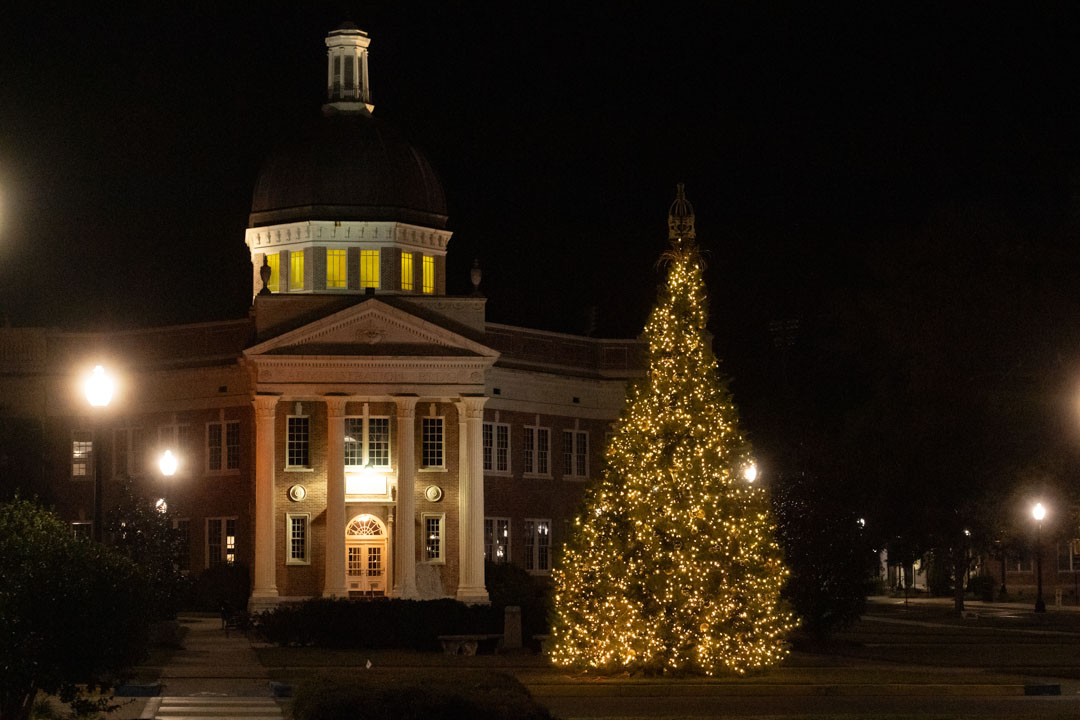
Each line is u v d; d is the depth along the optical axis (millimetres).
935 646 60562
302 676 46156
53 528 29781
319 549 79750
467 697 26094
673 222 46812
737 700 41156
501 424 86875
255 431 80938
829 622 60438
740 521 44875
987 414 91625
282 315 78750
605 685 42750
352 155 84812
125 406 87688
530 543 88312
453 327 80438
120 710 36781
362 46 88750
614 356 93688
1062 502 83438
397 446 79688
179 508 85562
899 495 93750
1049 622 78438
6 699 28953
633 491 44719
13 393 87750
